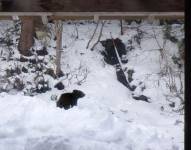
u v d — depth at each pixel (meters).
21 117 9.25
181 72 14.84
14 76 14.63
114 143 8.12
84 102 10.68
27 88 14.32
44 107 9.81
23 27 15.55
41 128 8.78
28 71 14.99
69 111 9.61
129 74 14.97
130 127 8.93
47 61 15.33
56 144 7.46
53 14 5.67
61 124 9.02
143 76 14.77
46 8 5.60
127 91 14.42
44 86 14.42
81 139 7.78
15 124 8.76
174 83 14.40
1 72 14.80
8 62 15.23
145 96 14.12
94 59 15.74
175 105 13.72
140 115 12.64
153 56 15.65
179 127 11.07
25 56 15.41
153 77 14.70
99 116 9.25
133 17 5.95
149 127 9.38
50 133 8.48
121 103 13.60
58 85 14.52
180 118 12.69
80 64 15.48
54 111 9.62
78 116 9.28
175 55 15.50
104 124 8.80
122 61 15.65
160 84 14.44
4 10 5.63
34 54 15.52
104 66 15.49
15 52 15.60
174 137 9.15
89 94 13.91
